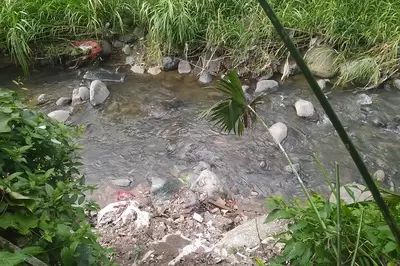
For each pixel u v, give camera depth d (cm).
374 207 207
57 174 200
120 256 263
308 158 382
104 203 330
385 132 409
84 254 160
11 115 182
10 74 493
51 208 166
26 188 162
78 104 446
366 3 498
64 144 207
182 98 458
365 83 468
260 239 247
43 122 200
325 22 493
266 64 482
